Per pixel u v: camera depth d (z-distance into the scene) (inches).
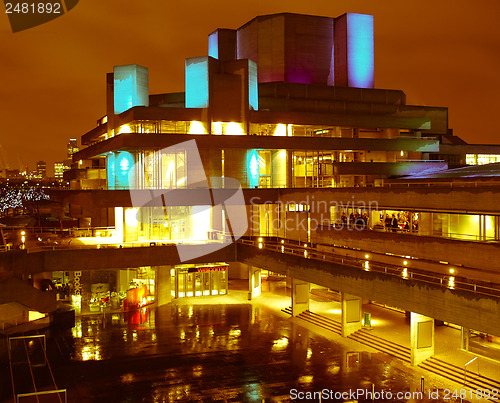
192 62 2261.3
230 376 1227.2
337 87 2571.4
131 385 1170.0
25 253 1659.7
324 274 1578.5
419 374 1242.0
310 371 1261.1
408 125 2566.4
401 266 1466.5
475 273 1251.2
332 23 2719.0
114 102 2455.7
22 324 1662.2
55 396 1103.6
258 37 2669.8
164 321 1733.5
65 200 2133.4
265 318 1774.1
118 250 1839.3
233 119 2244.1
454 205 1380.4
